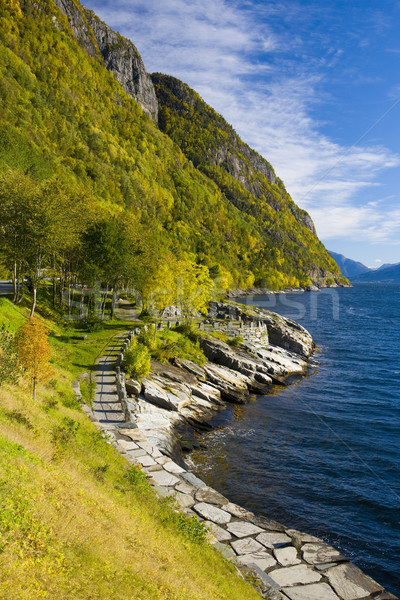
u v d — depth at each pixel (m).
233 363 52.00
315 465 29.11
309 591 14.03
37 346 22.23
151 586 9.20
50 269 49.88
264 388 48.59
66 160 173.25
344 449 31.89
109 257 54.75
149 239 72.56
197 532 15.12
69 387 29.33
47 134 182.62
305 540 17.14
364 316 128.25
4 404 17.36
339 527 22.05
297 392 47.62
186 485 20.20
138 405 32.16
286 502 24.27
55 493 11.09
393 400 44.34
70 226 48.34
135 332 50.28
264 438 33.81
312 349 72.81
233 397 43.12
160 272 53.19
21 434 14.56
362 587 14.55
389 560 19.70
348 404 43.16
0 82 174.62
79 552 8.98
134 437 24.64
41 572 7.56
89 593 7.73
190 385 41.19
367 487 26.19
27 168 73.12
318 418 38.78
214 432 34.62
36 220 43.25
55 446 15.46
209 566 13.19
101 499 12.95
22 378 22.55
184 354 49.03
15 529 8.37
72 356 38.66
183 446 30.27
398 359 65.38
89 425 23.45
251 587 13.13
